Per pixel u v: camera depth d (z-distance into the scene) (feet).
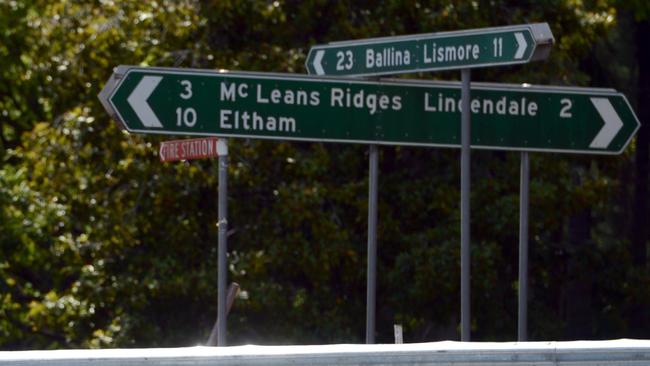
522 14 128.77
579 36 130.72
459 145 77.41
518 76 126.21
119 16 125.80
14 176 144.25
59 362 47.24
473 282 120.37
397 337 63.21
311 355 48.29
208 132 73.46
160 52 123.24
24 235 138.72
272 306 118.52
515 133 77.41
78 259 130.52
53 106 138.10
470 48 72.33
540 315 135.54
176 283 120.26
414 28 127.54
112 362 47.60
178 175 120.67
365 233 124.16
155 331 123.44
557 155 127.13
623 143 78.89
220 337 70.18
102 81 124.77
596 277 147.74
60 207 132.98
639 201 193.88
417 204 124.36
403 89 76.64
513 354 48.78
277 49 121.08
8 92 176.45
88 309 128.06
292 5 124.77
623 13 194.29
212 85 73.51
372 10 126.82
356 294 125.80
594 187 127.54
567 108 78.13
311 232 122.31
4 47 161.99
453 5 125.49
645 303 156.97
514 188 126.21
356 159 123.85
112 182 124.16
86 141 125.49
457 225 122.21
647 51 192.65
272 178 122.52
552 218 125.90
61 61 129.80
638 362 49.01
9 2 159.33
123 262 126.72
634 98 197.98
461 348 48.78
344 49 76.59
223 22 122.42
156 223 123.65
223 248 70.64
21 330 150.41
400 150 127.13
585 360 48.93
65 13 130.72
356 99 75.97
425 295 121.08
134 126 72.28
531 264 142.20
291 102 74.84
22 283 158.81
